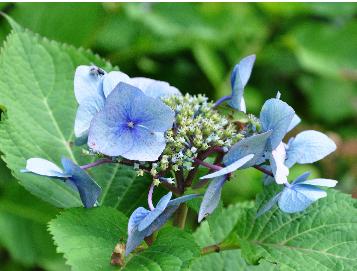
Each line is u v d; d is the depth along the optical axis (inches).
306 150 18.1
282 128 16.8
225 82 35.2
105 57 33.9
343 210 19.5
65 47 22.6
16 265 27.6
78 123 17.4
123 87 16.4
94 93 17.6
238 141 17.3
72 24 28.3
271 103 17.1
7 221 26.4
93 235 17.5
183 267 17.0
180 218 19.4
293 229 19.6
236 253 22.8
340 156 37.1
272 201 18.0
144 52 34.5
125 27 34.5
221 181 17.0
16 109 21.3
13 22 22.3
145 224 16.4
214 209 17.9
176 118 18.1
